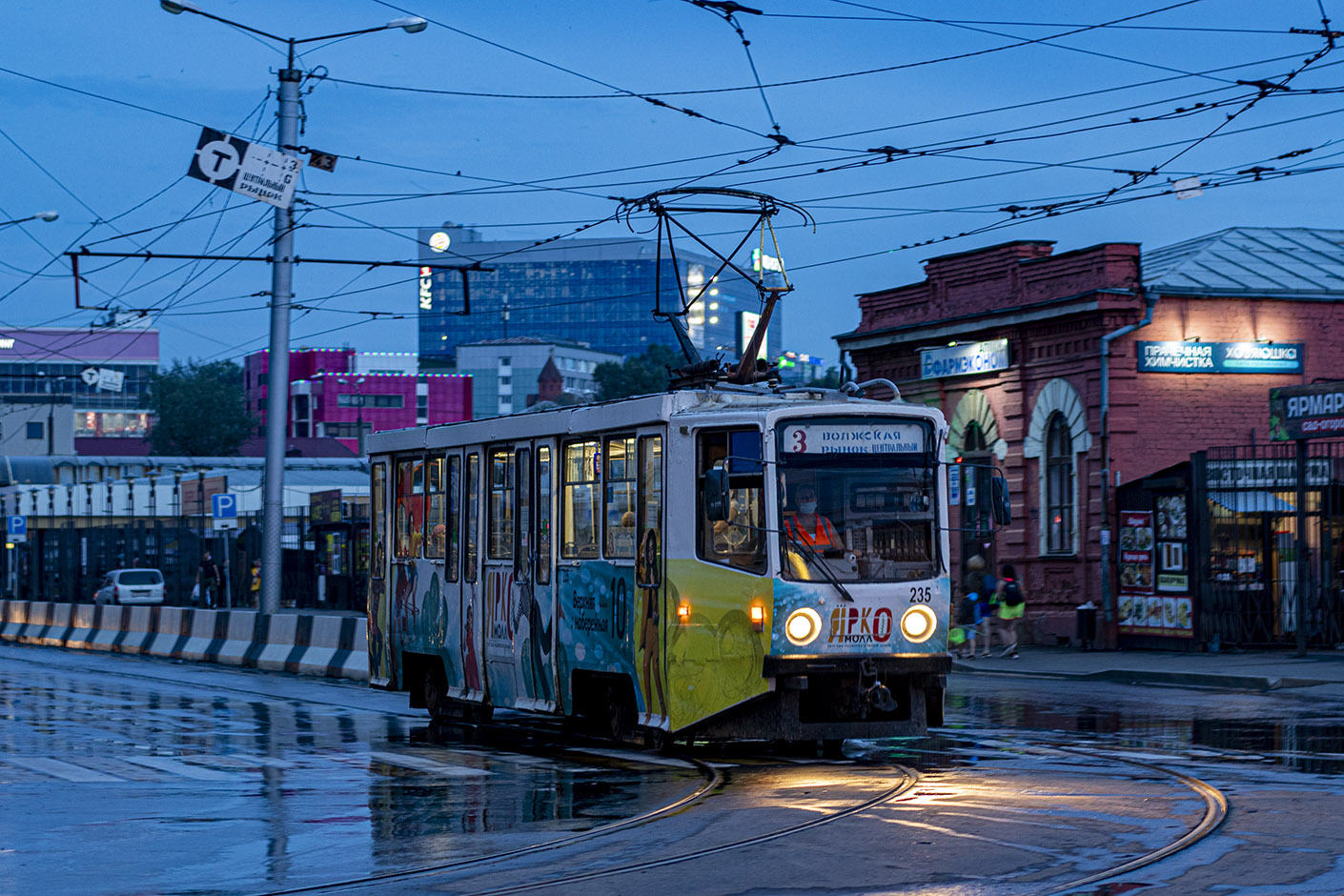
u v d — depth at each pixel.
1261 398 47.88
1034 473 49.81
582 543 23.47
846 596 20.34
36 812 17.31
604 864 13.69
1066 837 14.34
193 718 29.59
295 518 71.19
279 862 14.22
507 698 25.52
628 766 20.94
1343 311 48.88
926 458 21.19
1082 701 30.64
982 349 51.56
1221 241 53.47
